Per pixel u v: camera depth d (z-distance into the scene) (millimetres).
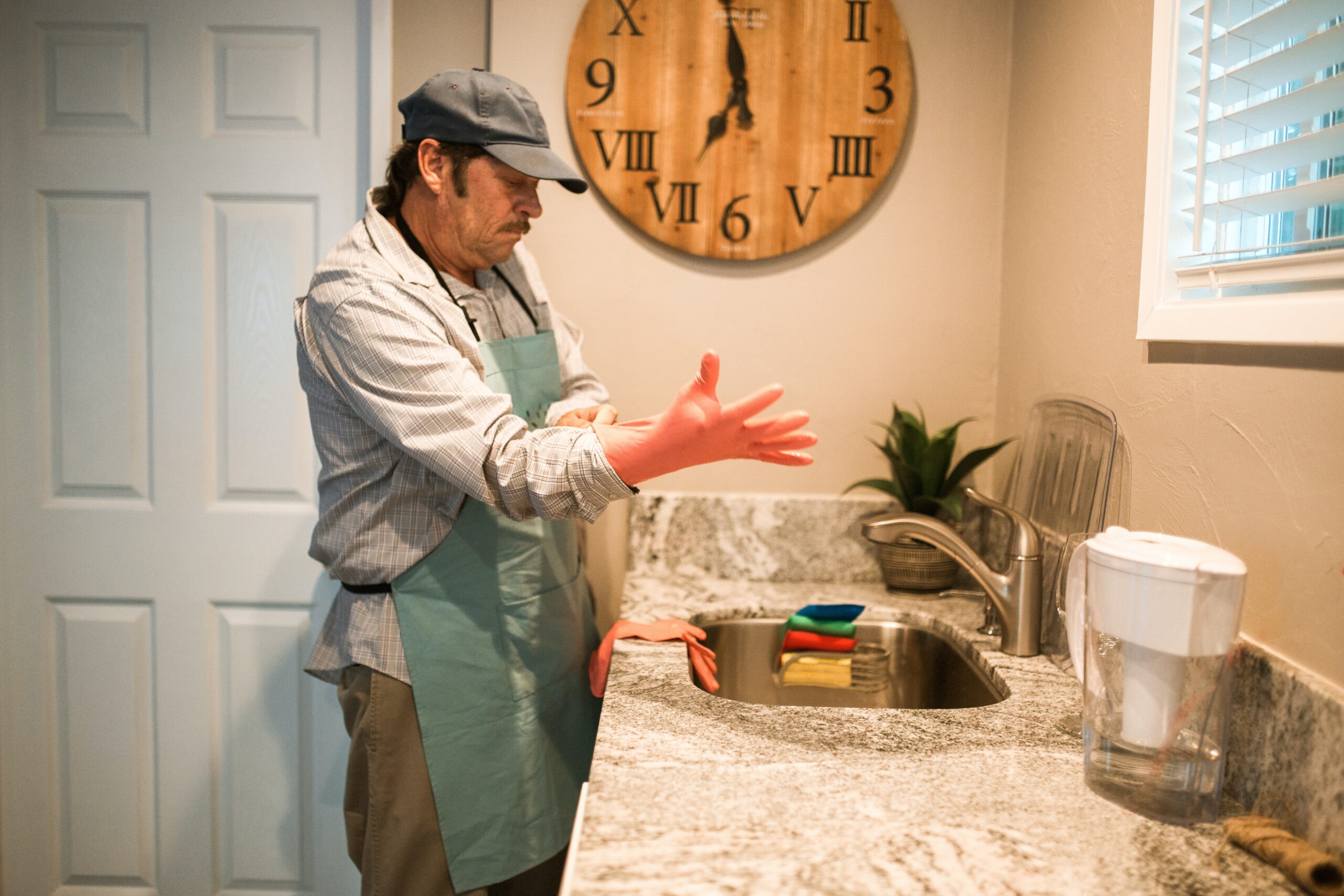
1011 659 1237
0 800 1841
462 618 1219
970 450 1722
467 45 1699
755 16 1650
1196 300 1000
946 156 1684
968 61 1670
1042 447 1396
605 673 1293
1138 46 1156
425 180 1175
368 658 1214
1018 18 1621
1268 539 865
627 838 749
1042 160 1493
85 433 1802
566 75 1665
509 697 1250
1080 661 915
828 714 1030
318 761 1828
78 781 1845
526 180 1197
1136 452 1141
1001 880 696
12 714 1834
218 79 1748
